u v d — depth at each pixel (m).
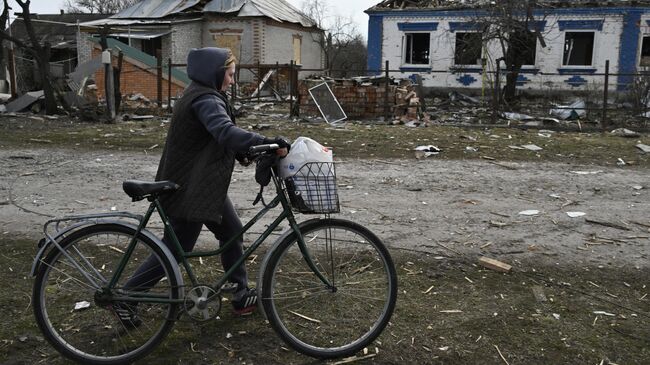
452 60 23.16
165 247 3.05
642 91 14.45
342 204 6.27
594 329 3.49
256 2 27.84
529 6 16.80
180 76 20.77
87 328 3.32
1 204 6.14
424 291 4.00
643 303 3.86
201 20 27.08
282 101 19.62
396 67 24.09
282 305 3.32
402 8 23.58
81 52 25.44
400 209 6.09
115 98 14.06
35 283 2.99
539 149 9.70
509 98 17.30
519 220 5.70
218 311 3.15
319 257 3.29
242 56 26.80
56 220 3.02
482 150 9.66
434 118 14.84
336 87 14.62
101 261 3.37
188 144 3.10
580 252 4.79
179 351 3.20
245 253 3.28
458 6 22.56
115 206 6.11
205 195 3.04
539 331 3.46
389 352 3.22
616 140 10.76
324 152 3.08
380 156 9.18
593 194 6.77
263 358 3.15
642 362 3.14
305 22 31.17
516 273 4.34
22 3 14.16
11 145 9.91
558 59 21.92
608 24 21.19
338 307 3.41
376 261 3.34
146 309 3.16
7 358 3.12
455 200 6.47
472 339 3.37
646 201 6.45
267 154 2.98
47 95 14.60
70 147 9.82
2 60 19.94
